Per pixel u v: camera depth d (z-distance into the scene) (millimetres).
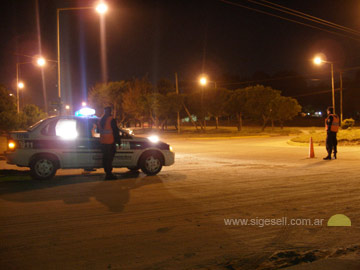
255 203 7352
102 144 10047
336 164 13383
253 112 48844
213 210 6832
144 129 56312
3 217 6344
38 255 4680
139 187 9031
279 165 13281
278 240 5277
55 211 6746
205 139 36438
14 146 9789
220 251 4844
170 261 4512
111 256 4660
